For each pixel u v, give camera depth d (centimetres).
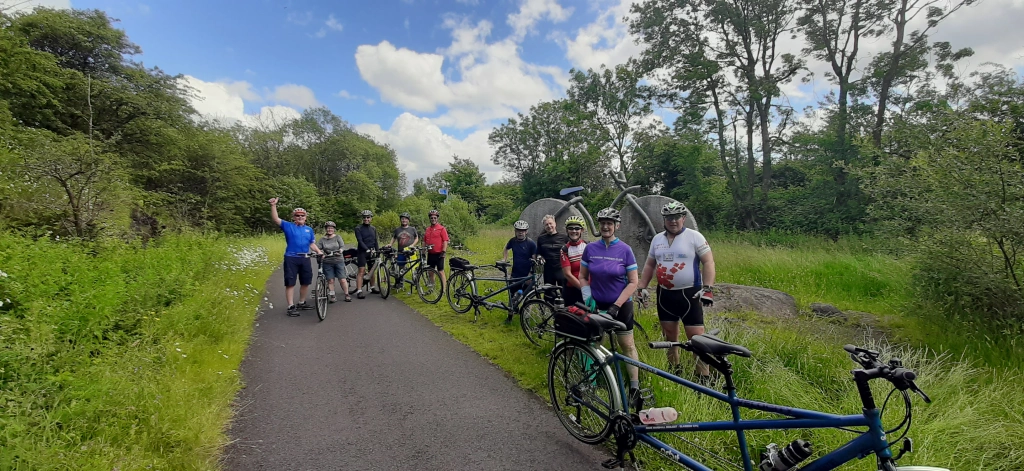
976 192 458
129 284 514
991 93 938
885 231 599
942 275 511
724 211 2480
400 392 423
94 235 723
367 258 910
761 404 234
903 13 1867
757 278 950
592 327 314
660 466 298
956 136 492
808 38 2156
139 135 1984
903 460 283
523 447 328
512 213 3825
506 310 661
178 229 1188
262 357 512
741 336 484
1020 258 460
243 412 376
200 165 2334
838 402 360
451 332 627
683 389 351
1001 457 293
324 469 296
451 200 2291
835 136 1975
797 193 2248
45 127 1543
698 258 398
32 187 707
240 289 818
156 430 301
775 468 221
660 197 838
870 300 757
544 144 4441
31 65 1497
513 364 492
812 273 916
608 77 2992
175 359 427
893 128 733
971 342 473
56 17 1780
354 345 566
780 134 2370
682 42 2470
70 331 378
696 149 2538
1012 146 473
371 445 328
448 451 321
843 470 269
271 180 3073
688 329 402
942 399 342
